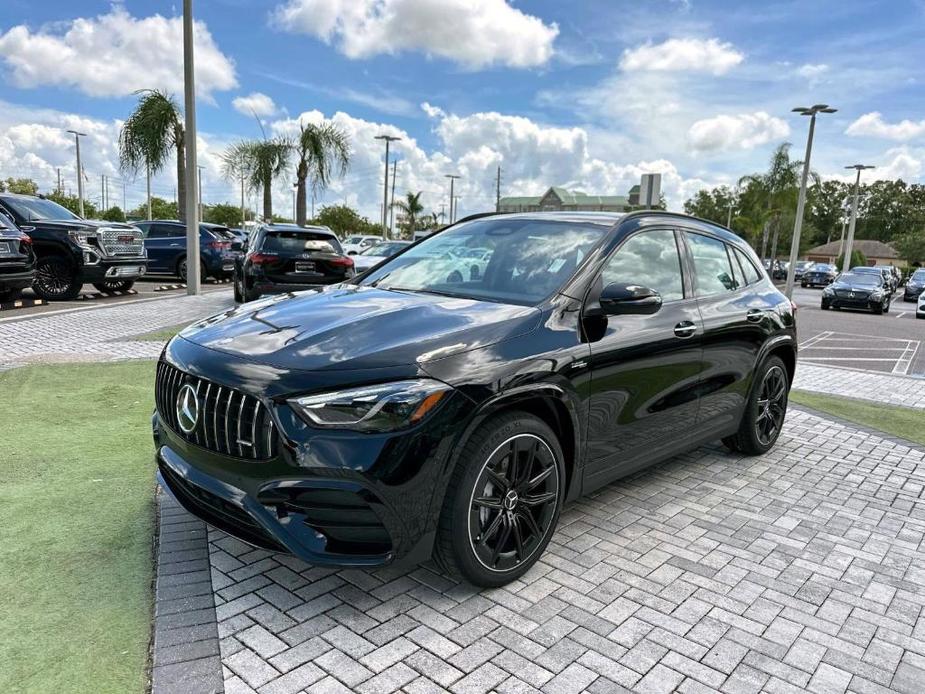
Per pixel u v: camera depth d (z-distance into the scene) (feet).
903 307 89.20
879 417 21.39
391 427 8.13
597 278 11.18
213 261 60.80
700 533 11.90
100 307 38.45
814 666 8.22
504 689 7.48
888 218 343.05
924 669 8.29
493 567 9.41
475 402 8.67
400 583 9.68
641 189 39.24
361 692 7.33
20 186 193.98
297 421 8.09
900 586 10.32
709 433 14.14
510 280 11.46
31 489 12.28
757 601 9.67
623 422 11.30
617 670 7.93
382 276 13.32
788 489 14.35
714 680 7.85
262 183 89.20
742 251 16.01
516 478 9.50
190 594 9.10
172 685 7.27
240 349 9.09
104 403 18.02
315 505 8.13
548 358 9.65
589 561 10.64
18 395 18.53
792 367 17.07
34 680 7.22
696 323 12.90
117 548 10.25
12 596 8.82
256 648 8.00
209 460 8.85
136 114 76.59
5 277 34.27
